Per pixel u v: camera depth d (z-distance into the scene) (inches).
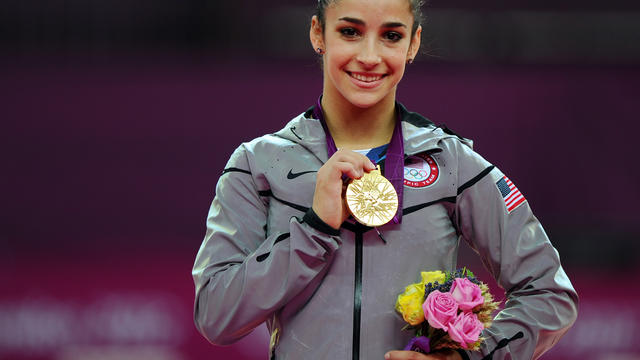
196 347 789.2
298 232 283.9
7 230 965.2
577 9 1074.7
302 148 308.5
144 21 1067.9
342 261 293.3
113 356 796.6
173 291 844.0
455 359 289.3
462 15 1064.2
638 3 1077.8
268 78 1014.4
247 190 308.3
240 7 1071.6
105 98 994.1
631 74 1016.2
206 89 1006.4
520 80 1007.6
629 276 949.2
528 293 304.7
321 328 291.3
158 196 982.4
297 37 1064.8
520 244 307.4
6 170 975.0
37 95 988.6
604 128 1005.2
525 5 1074.1
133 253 960.3
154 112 993.5
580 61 1063.6
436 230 301.3
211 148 994.1
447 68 1021.8
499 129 997.2
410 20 298.5
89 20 1058.7
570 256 983.0
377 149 313.0
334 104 313.0
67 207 973.2
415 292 283.1
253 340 764.0
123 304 824.3
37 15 1046.4
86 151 982.4
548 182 995.3
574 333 818.8
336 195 281.4
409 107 990.4
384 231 295.4
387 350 291.3
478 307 280.4
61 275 880.9
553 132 999.0
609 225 992.2
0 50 1024.2
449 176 305.7
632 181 995.3
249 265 288.4
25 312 822.5
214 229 307.6
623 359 810.2
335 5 294.7
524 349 296.2
